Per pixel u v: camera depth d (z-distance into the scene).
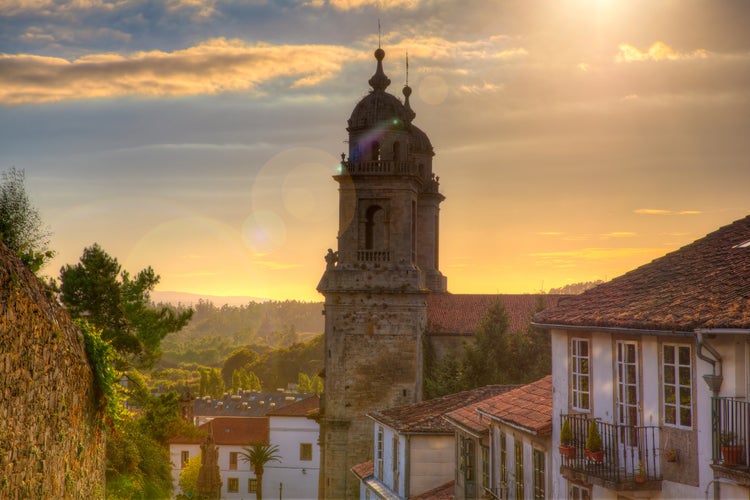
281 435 133.12
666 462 23.25
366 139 89.69
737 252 25.42
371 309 89.00
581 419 26.73
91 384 25.78
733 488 20.75
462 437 41.41
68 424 22.88
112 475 41.94
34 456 19.98
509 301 99.94
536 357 86.12
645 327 23.05
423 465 45.56
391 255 89.25
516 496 33.47
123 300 51.97
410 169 89.12
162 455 53.03
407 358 88.62
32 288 20.73
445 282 108.31
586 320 26.31
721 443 20.52
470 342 94.19
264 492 132.38
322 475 90.12
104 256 52.38
